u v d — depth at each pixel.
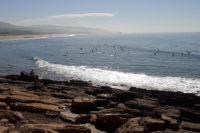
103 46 102.38
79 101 15.38
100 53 70.31
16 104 14.43
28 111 14.27
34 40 146.75
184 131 11.79
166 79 31.34
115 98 17.20
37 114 13.98
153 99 17.20
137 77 32.66
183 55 64.62
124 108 14.77
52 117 13.60
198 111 14.57
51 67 40.78
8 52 66.75
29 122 12.09
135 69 40.44
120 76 33.34
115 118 12.80
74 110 15.12
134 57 59.84
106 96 17.53
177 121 12.70
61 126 11.25
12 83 22.89
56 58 55.69
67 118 13.27
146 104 15.58
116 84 28.27
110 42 141.75
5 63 44.53
